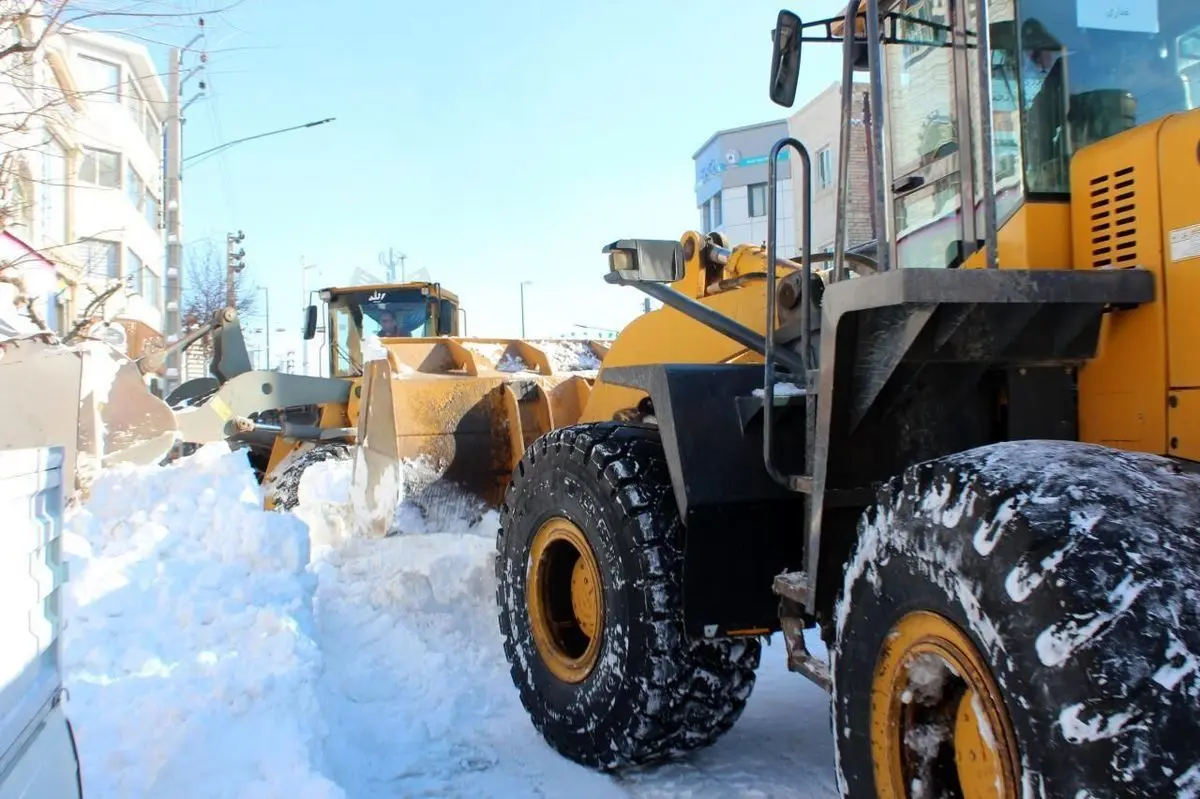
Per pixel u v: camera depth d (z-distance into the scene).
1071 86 2.55
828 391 2.48
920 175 2.97
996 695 1.81
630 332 4.69
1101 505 1.78
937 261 2.92
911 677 2.09
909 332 2.27
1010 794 1.78
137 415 6.55
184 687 3.33
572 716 3.56
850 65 2.76
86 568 4.05
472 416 5.99
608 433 3.60
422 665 4.60
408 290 10.59
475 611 5.29
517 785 3.42
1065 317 2.28
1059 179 2.52
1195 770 1.50
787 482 2.75
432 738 3.86
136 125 25.27
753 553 3.16
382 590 5.46
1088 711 1.60
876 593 2.20
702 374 3.25
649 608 3.21
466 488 5.90
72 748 2.22
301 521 4.98
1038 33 2.54
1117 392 2.32
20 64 5.75
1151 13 2.64
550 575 3.87
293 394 7.67
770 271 2.77
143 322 25.14
